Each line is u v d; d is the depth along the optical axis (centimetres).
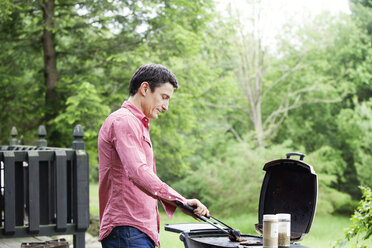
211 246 218
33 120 1100
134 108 228
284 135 1703
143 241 222
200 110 1218
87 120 894
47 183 447
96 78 989
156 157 1207
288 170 243
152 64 233
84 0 947
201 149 1716
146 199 226
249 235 248
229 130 1878
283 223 214
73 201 451
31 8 949
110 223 221
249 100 1703
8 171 418
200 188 1562
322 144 1589
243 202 1443
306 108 1678
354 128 1489
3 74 993
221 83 1212
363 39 1634
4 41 987
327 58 1673
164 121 1031
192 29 1082
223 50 1392
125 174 222
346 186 1551
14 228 419
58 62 1060
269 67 1703
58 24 955
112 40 1002
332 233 1115
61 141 976
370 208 312
